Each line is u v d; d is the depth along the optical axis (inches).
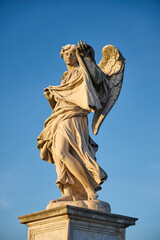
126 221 500.1
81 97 554.3
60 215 464.1
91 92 540.4
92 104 534.0
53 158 550.6
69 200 520.1
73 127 544.4
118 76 590.9
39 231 491.5
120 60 592.1
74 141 536.7
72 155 537.3
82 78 560.7
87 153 533.0
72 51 583.8
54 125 551.8
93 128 584.4
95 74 550.6
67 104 562.6
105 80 578.9
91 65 547.5
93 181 531.8
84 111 557.3
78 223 465.1
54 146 545.6
